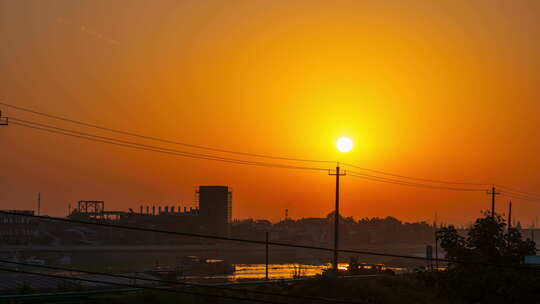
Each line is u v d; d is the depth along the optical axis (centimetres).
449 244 4247
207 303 4431
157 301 4262
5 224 16762
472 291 3978
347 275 7019
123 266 13900
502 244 4175
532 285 3678
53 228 18938
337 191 6981
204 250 18025
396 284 5931
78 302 4056
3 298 3884
